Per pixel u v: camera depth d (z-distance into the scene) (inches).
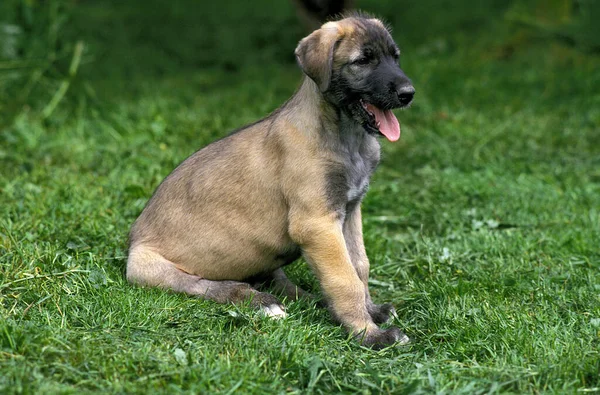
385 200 445.7
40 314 271.9
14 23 634.2
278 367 241.8
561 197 437.7
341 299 284.2
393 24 905.5
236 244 305.1
